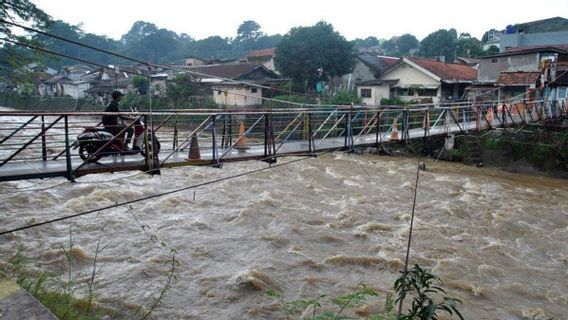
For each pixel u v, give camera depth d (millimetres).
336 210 16250
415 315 3770
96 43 73062
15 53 22500
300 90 38656
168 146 18188
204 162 9102
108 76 52125
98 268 11094
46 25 23828
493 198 18484
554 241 14031
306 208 16281
